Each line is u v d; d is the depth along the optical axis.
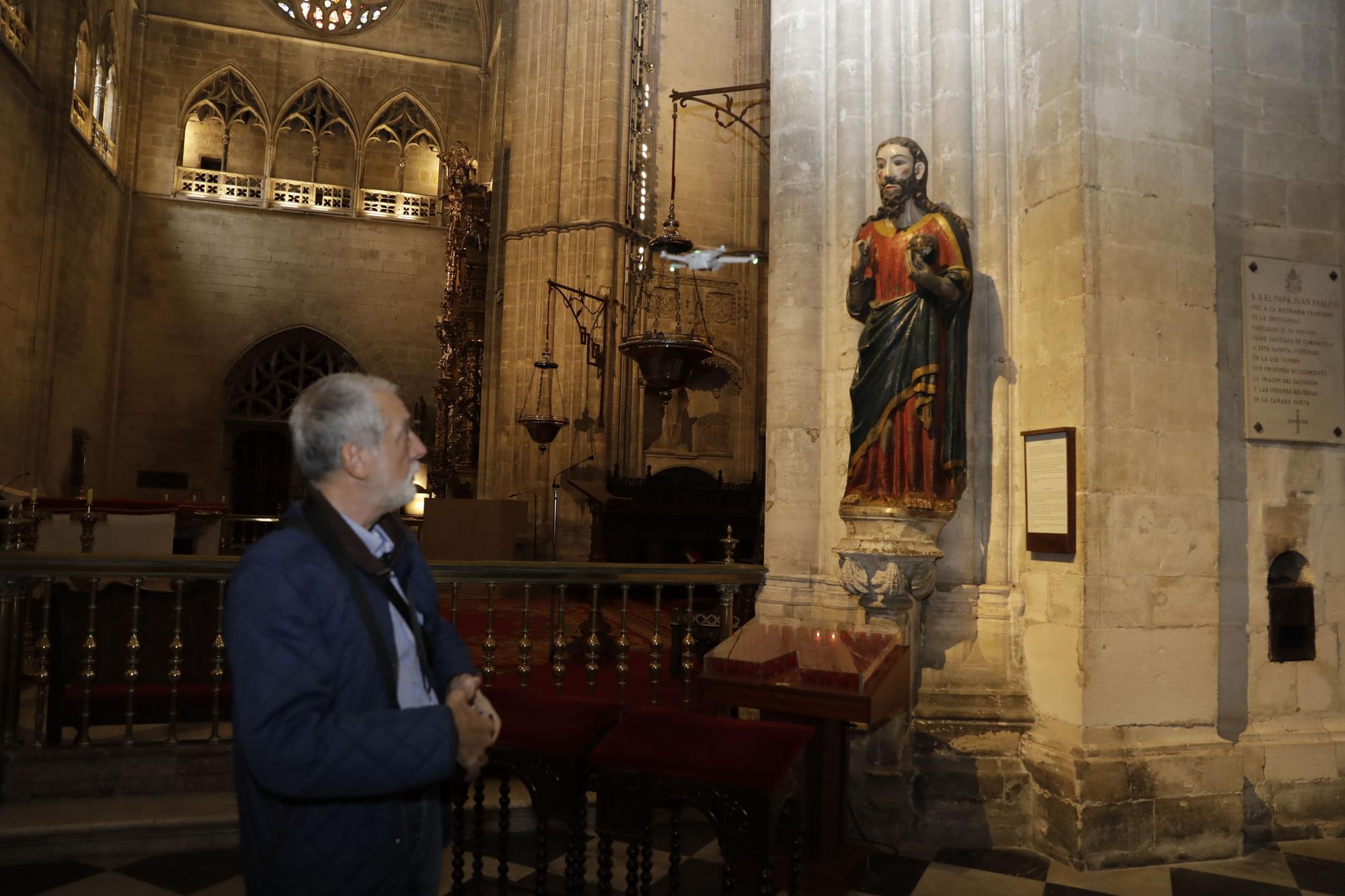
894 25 5.31
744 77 16.14
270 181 23.44
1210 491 4.64
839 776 4.07
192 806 4.29
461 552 11.27
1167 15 4.78
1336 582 5.09
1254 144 5.12
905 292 4.59
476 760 1.95
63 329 19.05
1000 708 4.72
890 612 4.58
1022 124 4.95
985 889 4.02
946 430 4.62
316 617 1.88
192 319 22.73
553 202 15.13
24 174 17.16
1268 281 5.05
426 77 24.73
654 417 15.54
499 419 15.66
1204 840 4.41
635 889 3.34
